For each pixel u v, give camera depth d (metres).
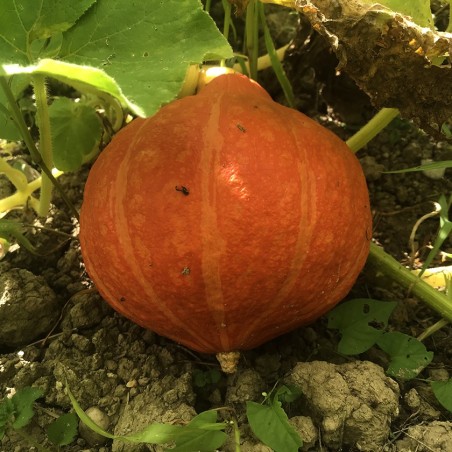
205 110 0.32
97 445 0.34
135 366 0.37
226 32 0.43
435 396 0.34
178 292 0.30
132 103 0.25
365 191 0.34
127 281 0.31
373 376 0.34
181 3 0.28
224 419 0.34
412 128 0.54
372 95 0.34
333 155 0.33
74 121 0.44
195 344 0.33
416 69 0.32
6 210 0.46
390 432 0.33
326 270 0.32
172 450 0.29
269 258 0.30
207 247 0.29
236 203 0.29
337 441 0.32
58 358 0.38
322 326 0.39
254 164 0.30
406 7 0.33
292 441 0.30
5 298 0.38
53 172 0.48
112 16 0.29
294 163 0.31
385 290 0.42
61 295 0.42
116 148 0.33
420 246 0.47
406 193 0.50
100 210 0.31
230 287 0.30
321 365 0.34
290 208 0.30
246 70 0.46
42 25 0.29
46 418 0.35
